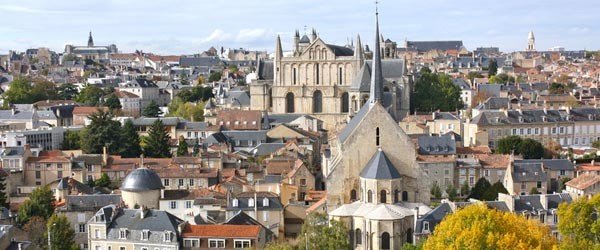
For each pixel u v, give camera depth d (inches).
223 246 7052.2
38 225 7534.5
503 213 5802.2
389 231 6717.5
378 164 6993.1
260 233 7165.4
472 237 5191.9
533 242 5344.5
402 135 7145.7
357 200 7214.6
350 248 6855.3
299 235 7224.4
